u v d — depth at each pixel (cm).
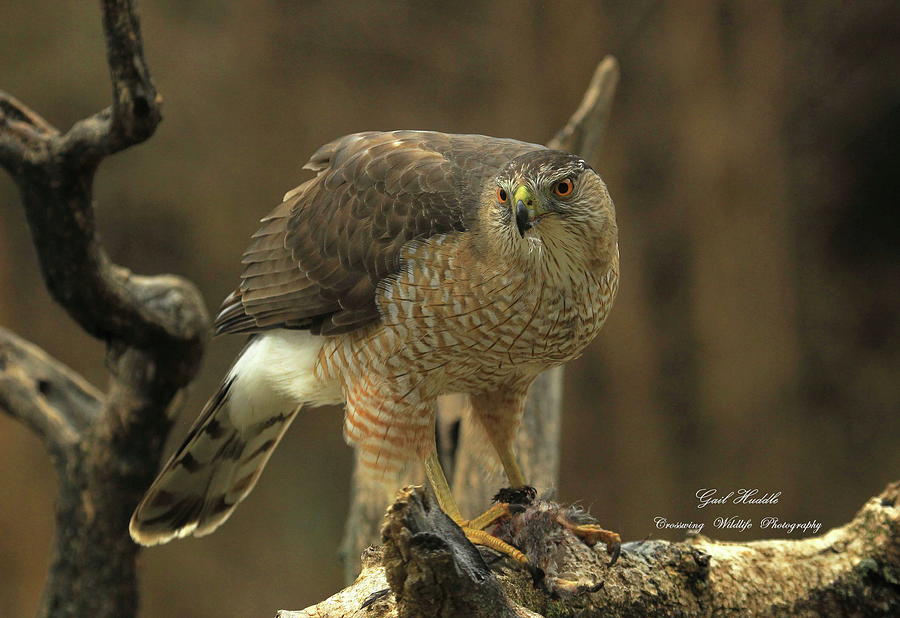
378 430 519
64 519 630
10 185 1564
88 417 650
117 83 510
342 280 534
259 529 1577
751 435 1503
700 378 1523
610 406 1557
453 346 503
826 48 1595
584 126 736
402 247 511
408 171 532
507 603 357
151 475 631
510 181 487
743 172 1513
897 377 1592
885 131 1622
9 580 1444
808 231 1641
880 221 1653
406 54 1681
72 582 627
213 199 1642
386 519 344
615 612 431
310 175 1661
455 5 1673
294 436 1638
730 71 1516
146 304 598
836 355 1611
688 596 442
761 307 1515
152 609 1487
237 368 586
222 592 1515
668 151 1545
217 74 1648
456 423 680
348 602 395
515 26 1603
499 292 488
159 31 1628
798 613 451
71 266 575
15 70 1578
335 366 541
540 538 432
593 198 494
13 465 1455
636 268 1553
